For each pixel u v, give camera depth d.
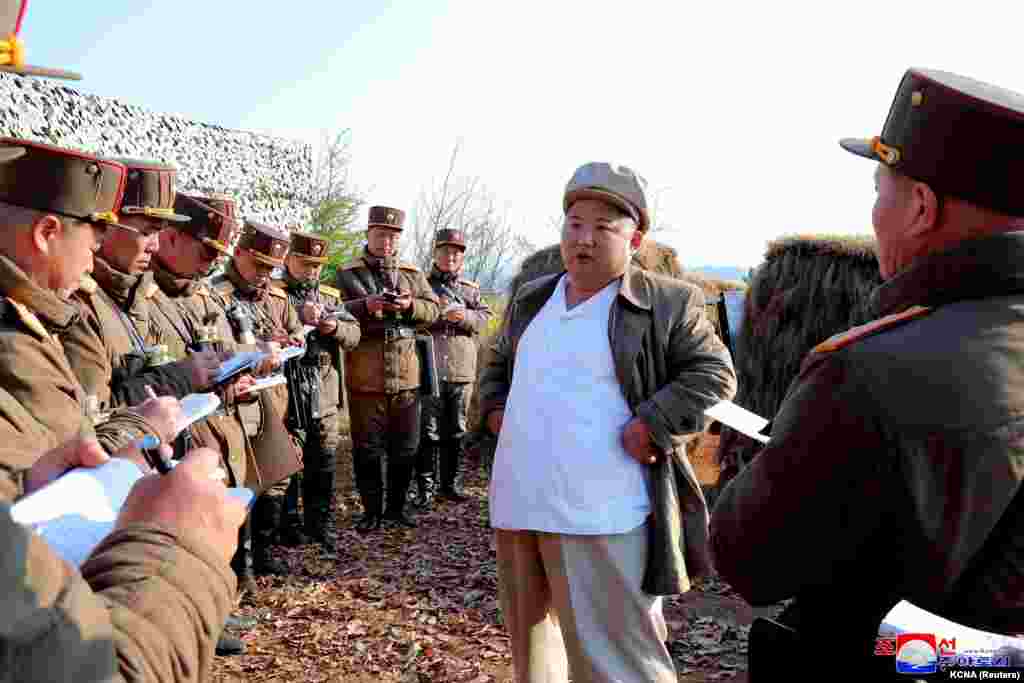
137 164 3.13
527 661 2.71
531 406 2.62
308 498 5.85
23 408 1.81
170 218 3.17
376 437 6.30
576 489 2.49
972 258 1.23
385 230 6.39
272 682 3.78
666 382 2.59
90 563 1.04
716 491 5.48
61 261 2.05
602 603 2.53
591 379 2.57
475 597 4.90
